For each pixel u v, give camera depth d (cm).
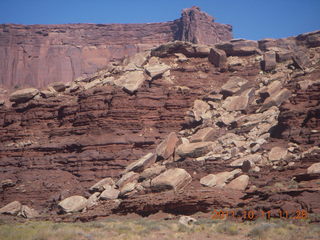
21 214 5725
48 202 6025
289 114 5975
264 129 6144
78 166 6394
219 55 7862
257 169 5256
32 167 6594
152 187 5178
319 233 3356
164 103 7000
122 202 5134
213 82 7594
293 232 3403
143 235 3584
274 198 4128
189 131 6656
